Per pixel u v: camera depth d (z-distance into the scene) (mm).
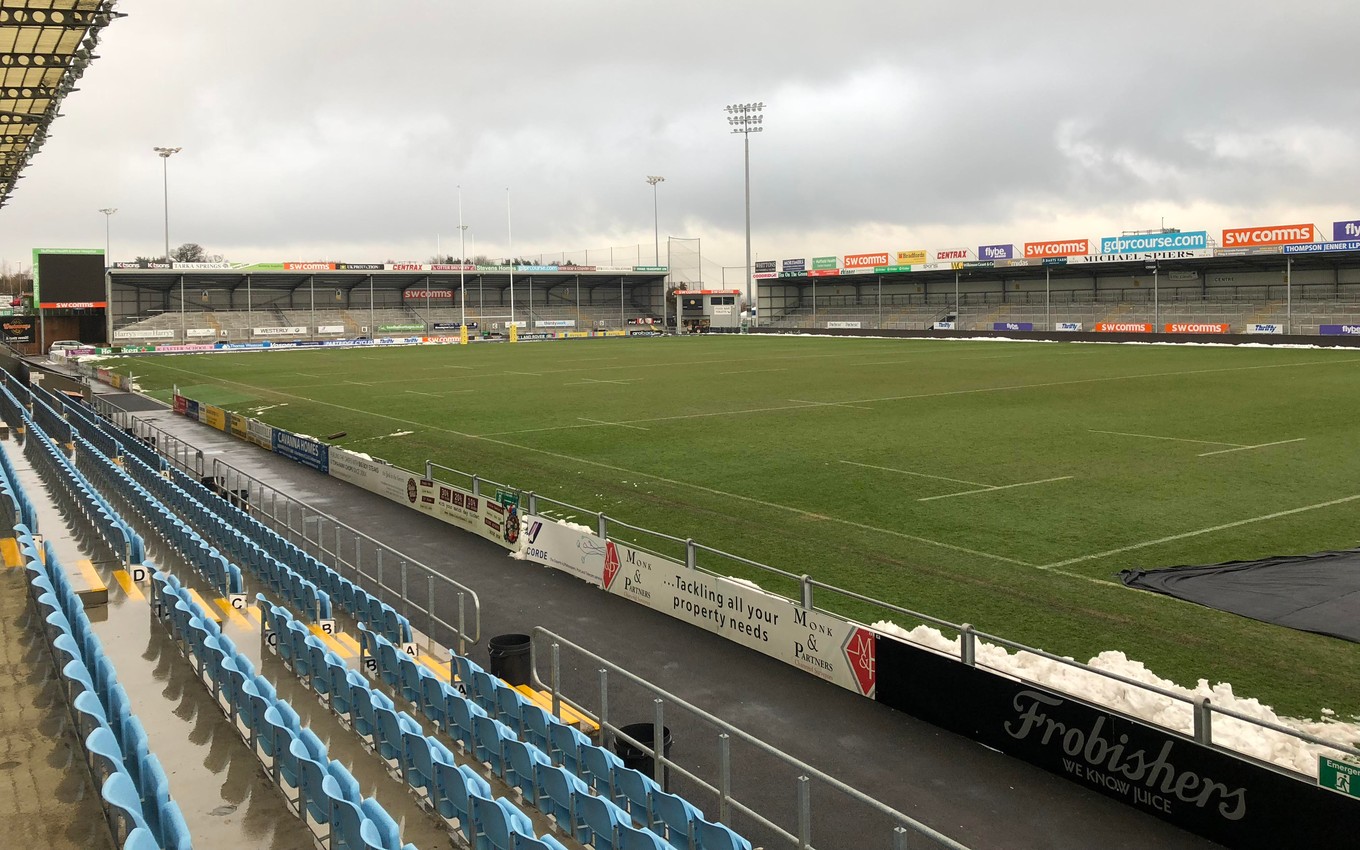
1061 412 36594
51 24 21781
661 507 22188
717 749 10719
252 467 29016
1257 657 12828
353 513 22625
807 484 24266
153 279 104625
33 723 9922
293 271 106688
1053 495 22438
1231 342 72875
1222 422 33375
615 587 16344
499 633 14445
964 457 27453
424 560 18500
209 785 9211
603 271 122750
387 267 111625
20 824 8086
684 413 38375
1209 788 8773
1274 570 16281
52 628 11461
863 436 31656
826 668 12578
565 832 8648
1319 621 13992
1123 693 11070
